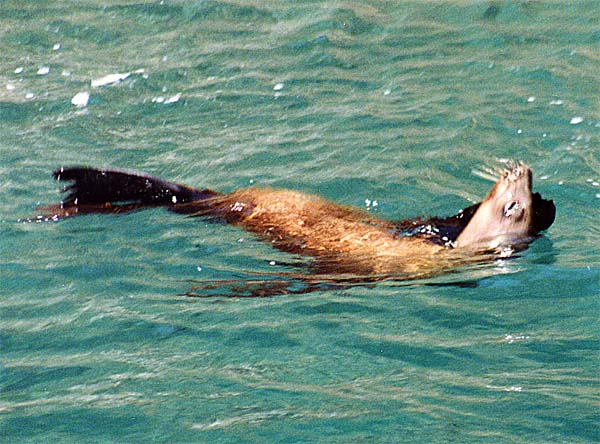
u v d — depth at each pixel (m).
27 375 19.27
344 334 20.45
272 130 32.59
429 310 21.48
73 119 33.72
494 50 37.78
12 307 22.17
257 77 36.56
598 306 21.36
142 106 34.72
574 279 22.64
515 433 16.81
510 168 25.69
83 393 18.50
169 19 42.12
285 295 22.30
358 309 21.55
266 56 38.31
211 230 25.78
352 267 23.94
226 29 41.06
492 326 20.75
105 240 25.36
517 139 31.05
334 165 29.89
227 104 34.62
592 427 16.91
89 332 20.91
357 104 34.16
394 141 31.22
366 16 41.53
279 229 25.73
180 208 26.88
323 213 26.20
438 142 31.05
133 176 27.34
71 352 20.14
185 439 16.91
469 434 16.81
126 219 26.42
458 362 19.30
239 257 24.50
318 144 31.33
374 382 18.61
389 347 19.92
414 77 36.09
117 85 36.25
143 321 21.25
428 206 27.36
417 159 29.98
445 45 38.56
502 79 35.41
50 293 22.78
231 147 31.50
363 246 24.80
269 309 21.59
